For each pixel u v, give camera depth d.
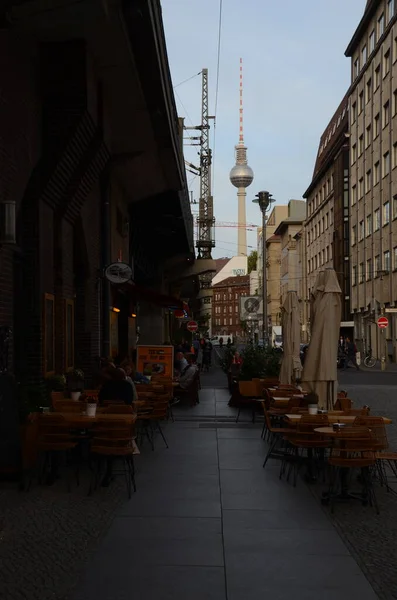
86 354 17.38
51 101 12.81
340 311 12.51
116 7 11.23
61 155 12.73
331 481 8.58
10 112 10.84
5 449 8.73
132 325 27.45
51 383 12.58
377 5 53.06
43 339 12.64
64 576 5.65
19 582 5.50
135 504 8.18
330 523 7.39
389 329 51.03
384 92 51.38
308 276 87.12
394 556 6.23
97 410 10.16
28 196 12.57
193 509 7.95
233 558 6.14
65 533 6.90
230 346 27.19
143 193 23.94
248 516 7.66
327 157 70.06
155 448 12.40
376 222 54.47
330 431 8.52
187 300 66.94
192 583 5.50
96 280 18.34
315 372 12.31
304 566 5.93
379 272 51.75
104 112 15.48
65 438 9.09
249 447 12.50
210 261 45.38
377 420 9.04
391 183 49.81
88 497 8.52
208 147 58.75
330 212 71.06
